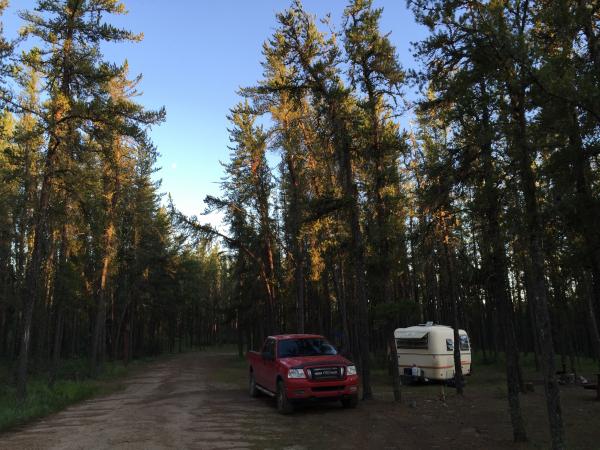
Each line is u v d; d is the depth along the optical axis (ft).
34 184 54.90
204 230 90.12
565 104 20.16
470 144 25.08
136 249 117.19
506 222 22.81
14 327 110.93
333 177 65.82
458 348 52.85
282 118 71.05
